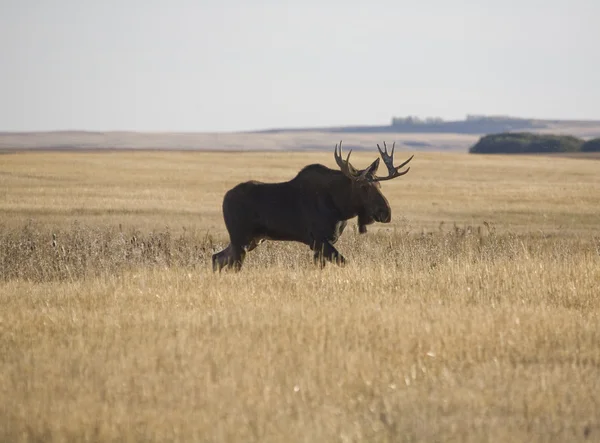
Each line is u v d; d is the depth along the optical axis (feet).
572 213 473.67
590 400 83.56
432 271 166.20
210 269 181.78
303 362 95.35
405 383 89.97
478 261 183.62
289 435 73.87
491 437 73.72
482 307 129.18
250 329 112.06
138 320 119.65
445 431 76.02
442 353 100.48
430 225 391.45
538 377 90.84
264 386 87.15
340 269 165.37
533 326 112.98
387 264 184.24
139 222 391.86
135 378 91.04
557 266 167.73
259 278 158.81
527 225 401.90
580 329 112.16
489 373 92.53
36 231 253.24
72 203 499.51
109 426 76.74
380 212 172.24
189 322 116.57
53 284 164.04
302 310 123.34
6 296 145.89
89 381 89.76
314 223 176.35
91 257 201.77
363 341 105.29
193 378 90.27
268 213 179.32
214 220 412.57
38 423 77.66
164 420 78.23
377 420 78.64
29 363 96.73
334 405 83.05
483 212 479.00
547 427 77.05
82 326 117.39
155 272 168.55
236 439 73.92
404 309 125.80
